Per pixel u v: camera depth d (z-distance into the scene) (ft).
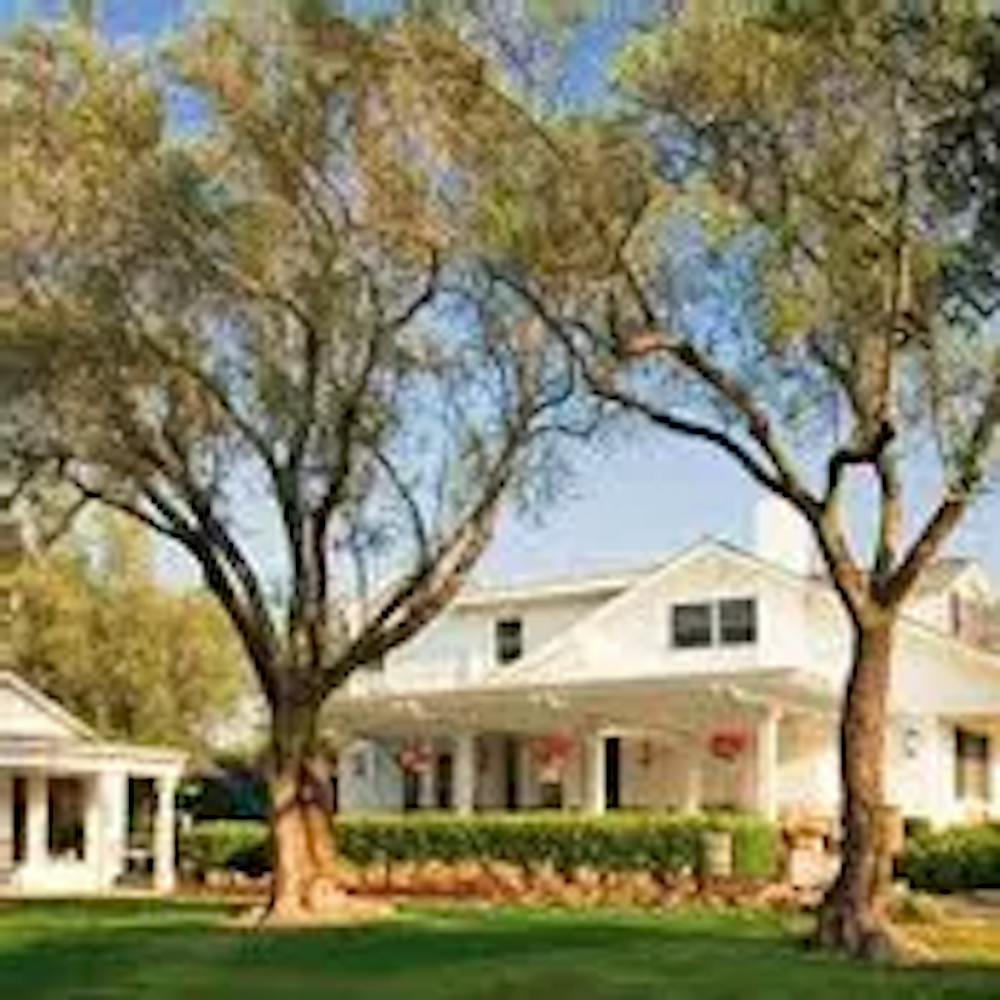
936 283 72.69
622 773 173.37
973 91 56.18
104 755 162.40
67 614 205.57
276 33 97.76
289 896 108.99
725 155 79.97
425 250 100.17
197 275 101.45
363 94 94.58
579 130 83.66
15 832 161.99
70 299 101.14
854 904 85.76
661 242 86.07
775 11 61.72
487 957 85.46
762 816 141.90
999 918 104.99
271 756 112.78
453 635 188.14
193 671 210.79
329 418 105.91
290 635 112.37
